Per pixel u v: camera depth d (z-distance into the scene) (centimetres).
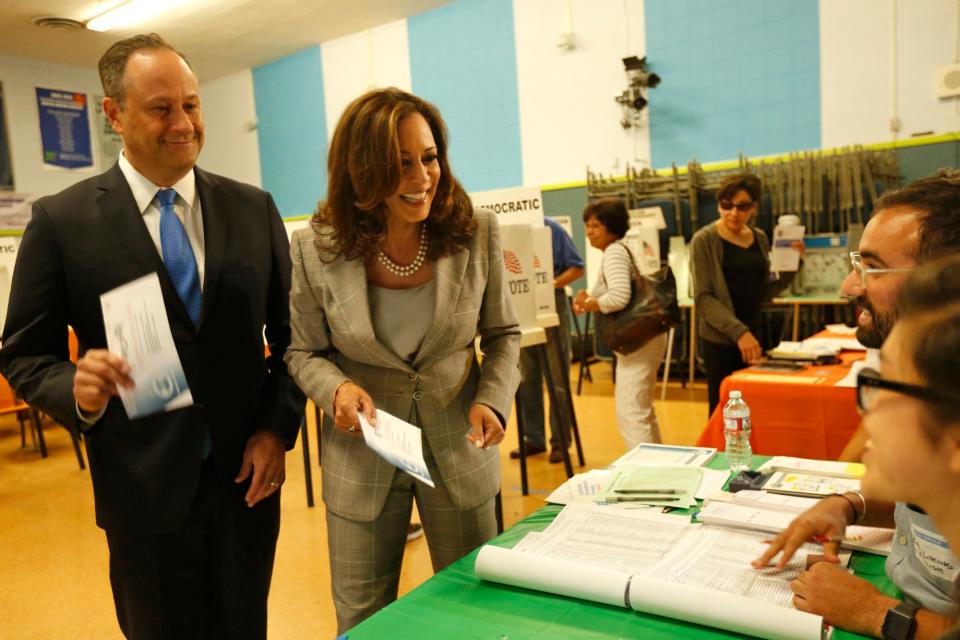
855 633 93
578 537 125
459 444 146
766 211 582
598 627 99
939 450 50
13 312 136
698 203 609
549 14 708
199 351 144
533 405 416
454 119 783
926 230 100
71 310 141
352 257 138
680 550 117
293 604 262
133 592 145
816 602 96
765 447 251
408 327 142
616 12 672
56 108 850
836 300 499
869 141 572
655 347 326
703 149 647
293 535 327
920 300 52
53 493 415
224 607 152
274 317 163
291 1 715
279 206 935
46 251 138
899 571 101
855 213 549
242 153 959
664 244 616
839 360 284
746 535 123
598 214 338
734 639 93
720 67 629
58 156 852
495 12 739
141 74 132
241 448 150
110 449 141
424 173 131
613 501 145
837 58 577
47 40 766
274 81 908
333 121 867
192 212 149
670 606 98
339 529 146
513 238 314
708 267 313
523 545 122
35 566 313
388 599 151
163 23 745
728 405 221
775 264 430
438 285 140
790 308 555
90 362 116
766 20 604
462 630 100
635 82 652
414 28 789
